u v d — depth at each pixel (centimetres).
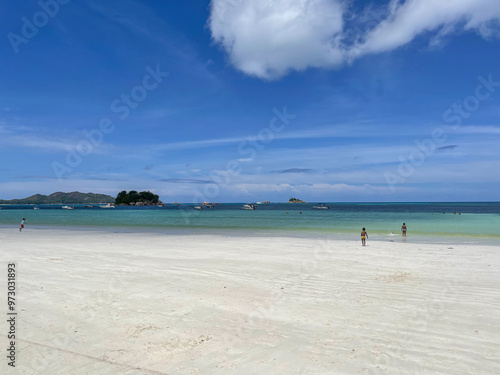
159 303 791
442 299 828
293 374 475
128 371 481
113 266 1240
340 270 1188
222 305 780
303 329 641
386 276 1088
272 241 2230
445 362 510
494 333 618
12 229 3469
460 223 4075
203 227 3697
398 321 682
